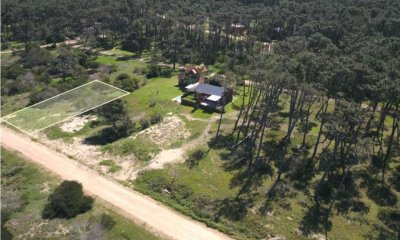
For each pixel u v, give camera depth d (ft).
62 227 166.09
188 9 480.23
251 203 182.70
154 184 198.08
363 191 191.52
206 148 228.43
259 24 448.24
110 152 229.45
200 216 178.40
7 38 488.85
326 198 186.39
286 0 561.02
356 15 439.22
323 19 428.97
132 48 459.32
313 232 165.58
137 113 281.74
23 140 243.81
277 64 208.95
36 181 200.64
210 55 414.41
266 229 167.43
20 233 163.43
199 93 288.71
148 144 234.99
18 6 502.38
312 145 230.68
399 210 178.91
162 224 171.73
